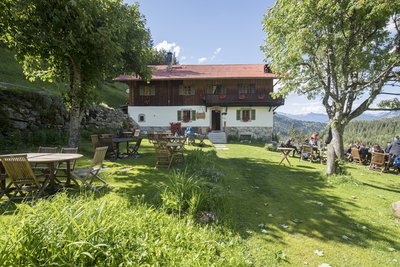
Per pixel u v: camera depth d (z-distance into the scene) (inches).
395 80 331.3
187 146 622.2
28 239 90.1
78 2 281.6
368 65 372.2
